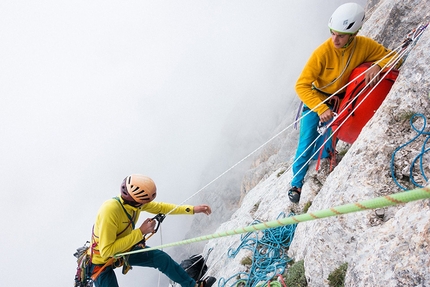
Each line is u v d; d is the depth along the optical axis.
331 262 3.23
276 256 4.59
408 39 3.80
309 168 5.23
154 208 4.14
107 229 3.54
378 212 2.98
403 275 2.27
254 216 6.36
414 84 3.29
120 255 3.81
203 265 5.45
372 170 3.22
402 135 3.22
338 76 3.99
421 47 3.37
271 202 6.09
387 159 3.19
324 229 3.37
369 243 2.80
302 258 3.90
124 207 3.68
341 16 3.45
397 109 3.35
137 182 3.57
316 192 4.83
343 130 4.19
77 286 3.92
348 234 3.14
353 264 2.87
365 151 3.39
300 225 4.35
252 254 4.94
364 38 3.86
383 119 3.40
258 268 4.56
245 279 4.52
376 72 3.74
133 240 3.67
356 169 3.37
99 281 3.87
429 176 2.89
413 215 2.45
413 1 5.50
